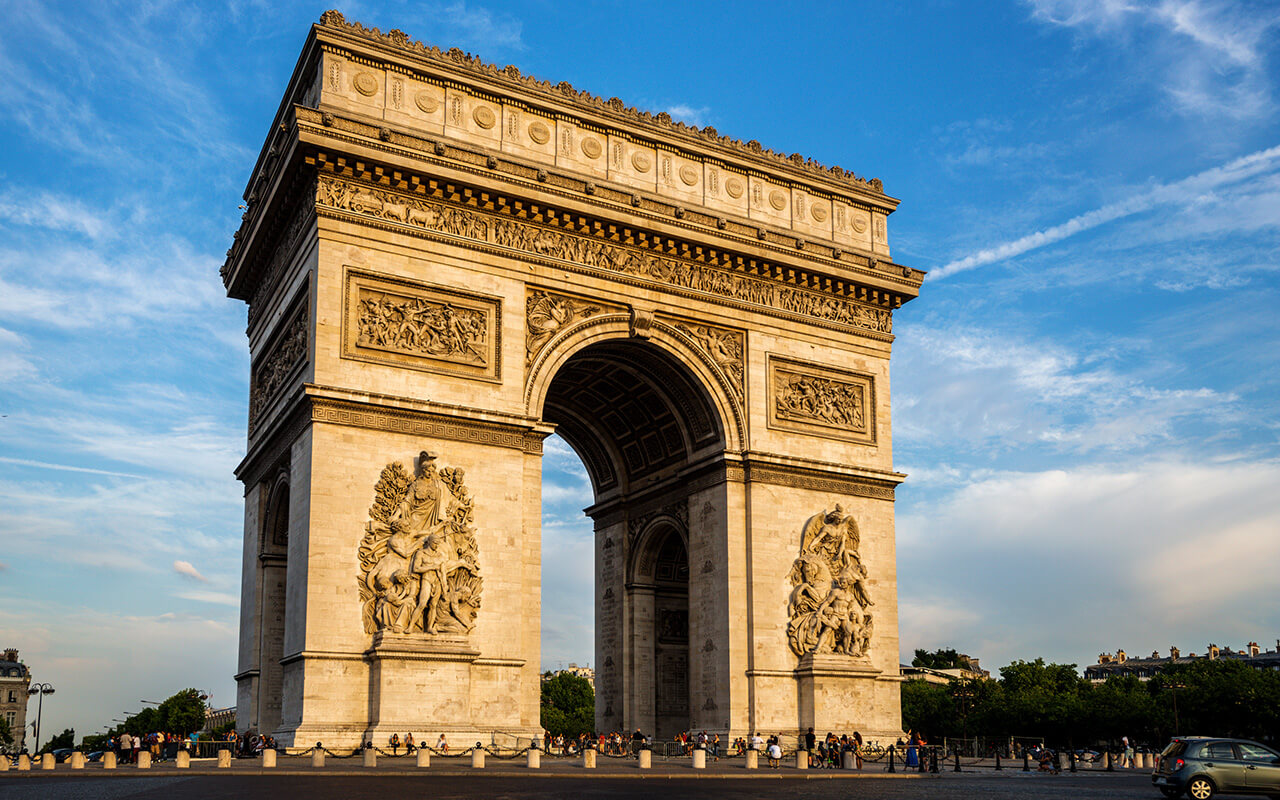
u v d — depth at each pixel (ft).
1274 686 613.93
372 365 241.35
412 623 231.30
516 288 262.26
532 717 248.11
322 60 250.37
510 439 253.65
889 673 293.02
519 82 273.33
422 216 253.85
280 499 269.64
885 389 314.96
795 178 310.65
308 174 247.70
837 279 307.78
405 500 237.66
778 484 289.12
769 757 258.16
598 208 271.28
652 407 309.22
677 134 293.43
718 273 293.43
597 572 341.21
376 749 219.41
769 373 295.69
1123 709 641.40
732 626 277.23
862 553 298.76
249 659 274.57
